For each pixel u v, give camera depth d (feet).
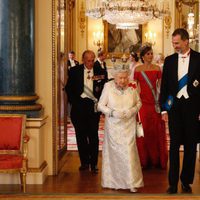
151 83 24.02
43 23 22.26
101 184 20.56
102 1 39.86
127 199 15.39
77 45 53.26
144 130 24.22
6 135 19.94
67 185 20.90
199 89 18.34
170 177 18.62
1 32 20.92
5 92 21.06
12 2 20.75
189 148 18.74
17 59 20.95
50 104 22.53
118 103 19.69
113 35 54.90
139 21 40.75
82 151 24.06
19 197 15.64
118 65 19.86
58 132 24.18
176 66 18.25
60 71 25.17
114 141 19.70
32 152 21.20
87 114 23.67
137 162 19.85
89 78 23.58
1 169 18.81
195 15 52.95
